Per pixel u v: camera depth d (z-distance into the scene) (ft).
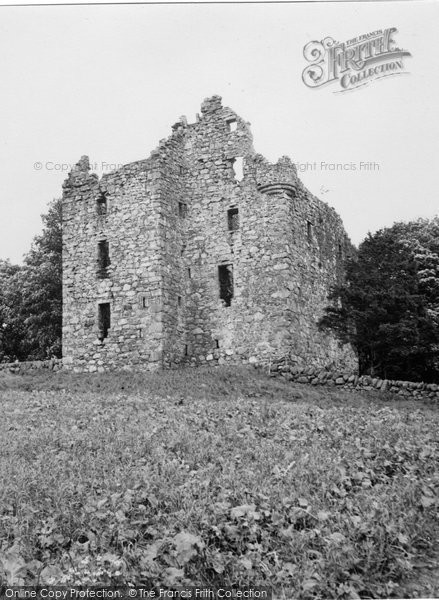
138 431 45.62
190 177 95.45
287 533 25.34
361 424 52.13
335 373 80.53
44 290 123.44
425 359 88.94
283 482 31.99
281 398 71.15
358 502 29.01
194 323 91.40
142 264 89.76
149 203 90.68
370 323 82.94
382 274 85.05
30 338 128.67
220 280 92.32
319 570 23.17
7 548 24.72
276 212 88.89
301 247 92.32
